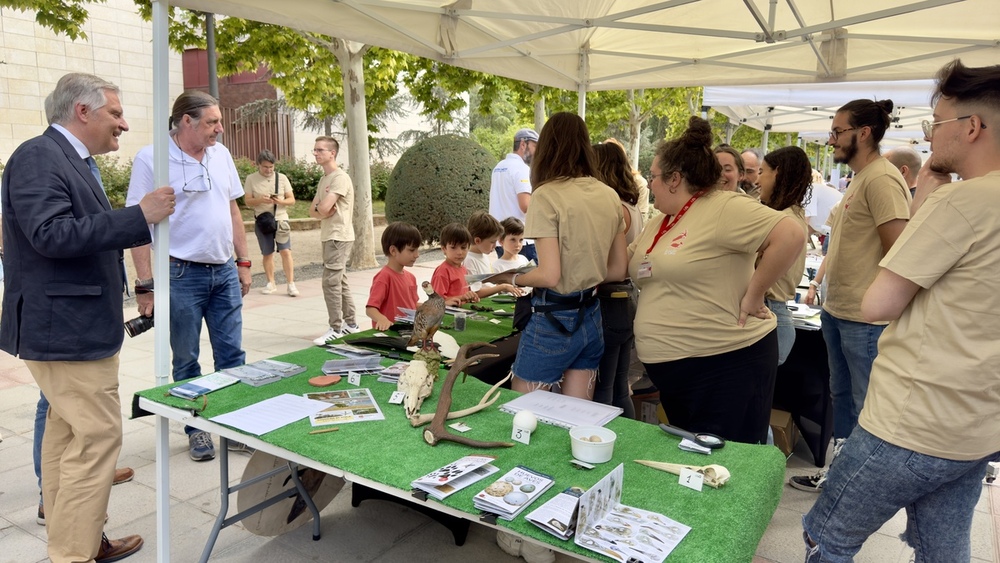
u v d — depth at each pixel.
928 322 1.62
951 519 1.86
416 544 2.81
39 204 2.18
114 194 15.48
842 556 1.89
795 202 3.33
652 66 5.12
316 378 2.52
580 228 2.54
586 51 5.20
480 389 2.51
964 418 1.59
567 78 5.28
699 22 4.33
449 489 1.66
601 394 3.35
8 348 2.33
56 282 2.27
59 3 8.51
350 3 3.28
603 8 4.08
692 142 2.48
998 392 1.57
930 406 1.62
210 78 8.79
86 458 2.41
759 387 2.55
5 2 8.07
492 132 30.91
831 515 1.88
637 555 1.38
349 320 6.22
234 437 2.06
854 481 1.79
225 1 2.74
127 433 3.92
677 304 2.54
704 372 2.53
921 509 1.91
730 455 1.93
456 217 10.09
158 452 2.37
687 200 2.57
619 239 2.77
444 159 10.10
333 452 1.89
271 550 2.74
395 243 3.82
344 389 2.44
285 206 8.16
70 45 16.44
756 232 2.34
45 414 2.78
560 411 2.25
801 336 3.65
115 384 2.47
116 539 2.72
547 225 2.53
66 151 2.33
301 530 2.91
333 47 9.41
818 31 3.34
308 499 2.74
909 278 1.59
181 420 2.20
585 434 1.94
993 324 1.54
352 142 9.82
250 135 20.86
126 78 17.92
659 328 2.58
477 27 4.08
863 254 2.96
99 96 2.39
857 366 3.04
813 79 4.62
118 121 2.47
